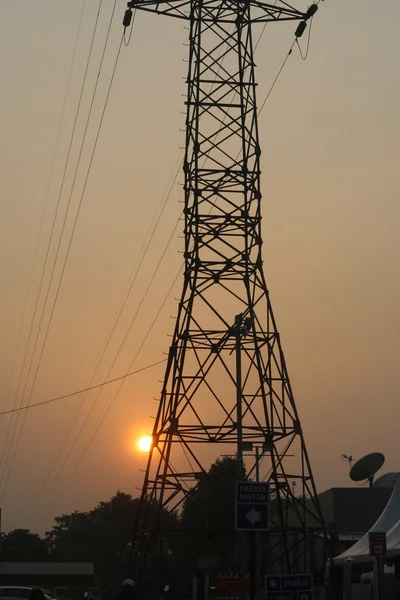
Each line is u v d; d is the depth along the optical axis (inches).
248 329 1430.9
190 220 1574.8
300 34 1525.6
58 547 5359.3
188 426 1482.5
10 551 4933.6
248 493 743.1
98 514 5236.2
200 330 1528.1
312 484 1514.5
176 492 1483.8
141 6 1539.1
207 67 1614.2
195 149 1583.4
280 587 767.7
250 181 1581.0
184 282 1553.9
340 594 1755.7
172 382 1505.9
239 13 1601.9
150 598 1726.1
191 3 1608.0
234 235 1571.1
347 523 2284.7
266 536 1568.7
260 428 1493.6
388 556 1318.9
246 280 1556.3
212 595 1480.1
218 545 1990.7
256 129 1592.0
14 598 1647.4
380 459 2361.0
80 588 3683.6
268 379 1526.8
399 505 1590.8
